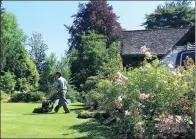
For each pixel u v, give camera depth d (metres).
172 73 6.54
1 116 10.55
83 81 27.03
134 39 27.56
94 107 11.76
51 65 26.89
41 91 25.31
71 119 9.71
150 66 6.99
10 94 26.31
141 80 6.77
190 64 6.70
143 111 6.46
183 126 6.22
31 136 6.94
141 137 6.25
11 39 35.38
